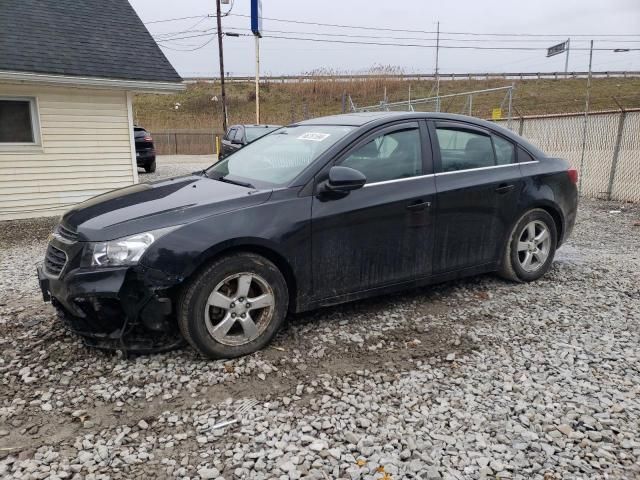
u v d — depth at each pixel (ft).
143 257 9.97
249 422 8.75
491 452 7.99
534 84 150.20
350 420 8.81
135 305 10.14
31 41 30.89
